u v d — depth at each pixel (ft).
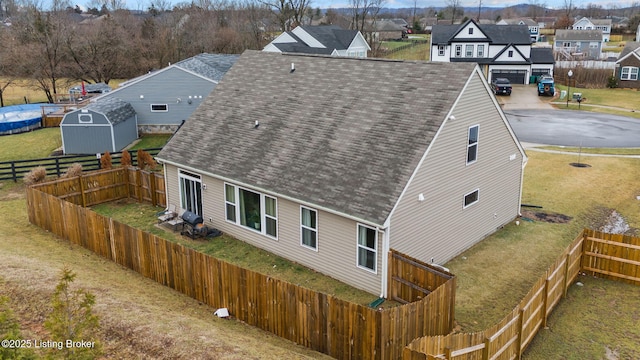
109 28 182.91
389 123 52.47
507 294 48.57
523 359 38.55
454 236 56.24
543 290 42.11
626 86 193.57
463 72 52.70
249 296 41.22
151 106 115.55
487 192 61.16
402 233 47.75
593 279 51.93
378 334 34.27
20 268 44.65
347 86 60.34
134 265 51.44
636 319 44.21
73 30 177.58
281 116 62.13
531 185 82.94
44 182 68.33
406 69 57.52
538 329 42.45
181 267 46.11
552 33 415.44
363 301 46.24
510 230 64.90
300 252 53.36
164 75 113.50
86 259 53.62
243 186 56.59
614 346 40.24
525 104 165.27
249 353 33.73
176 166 65.05
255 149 59.57
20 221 65.67
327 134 55.62
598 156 100.17
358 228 46.93
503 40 200.64
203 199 63.41
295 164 54.44
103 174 73.20
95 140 101.81
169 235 62.28
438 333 39.40
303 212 51.67
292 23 257.55
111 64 182.91
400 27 386.32
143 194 74.64
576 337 41.52
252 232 58.34
